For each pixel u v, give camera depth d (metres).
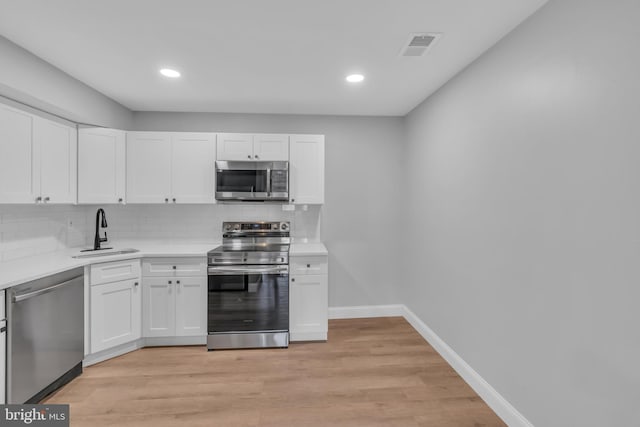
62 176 2.72
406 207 3.72
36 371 2.08
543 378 1.72
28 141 2.38
